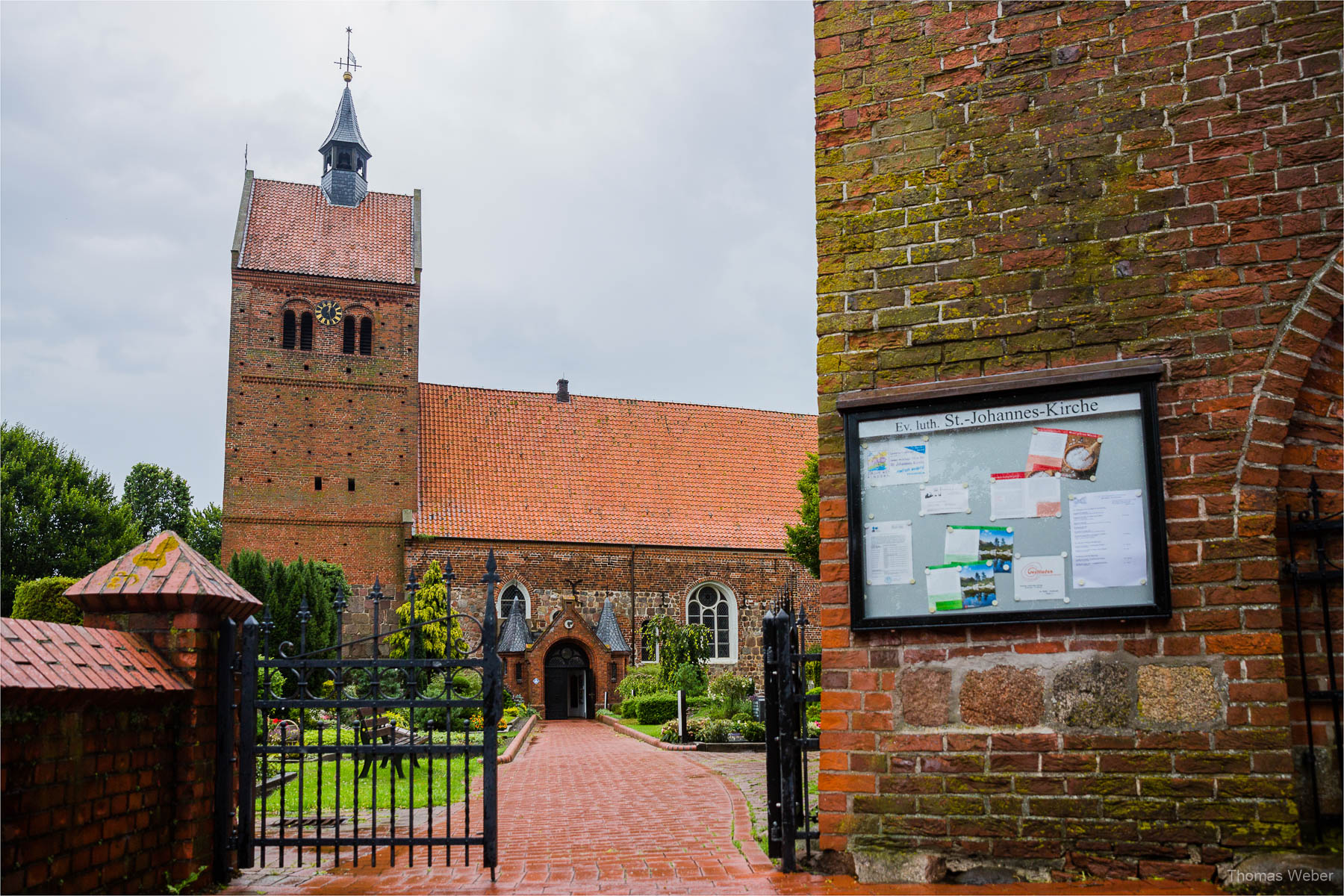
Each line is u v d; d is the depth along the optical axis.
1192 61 5.78
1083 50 5.98
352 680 22.17
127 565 6.21
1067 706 5.57
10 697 4.39
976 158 6.12
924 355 6.07
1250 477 5.42
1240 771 5.26
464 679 24.95
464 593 37.53
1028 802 5.55
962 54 6.23
